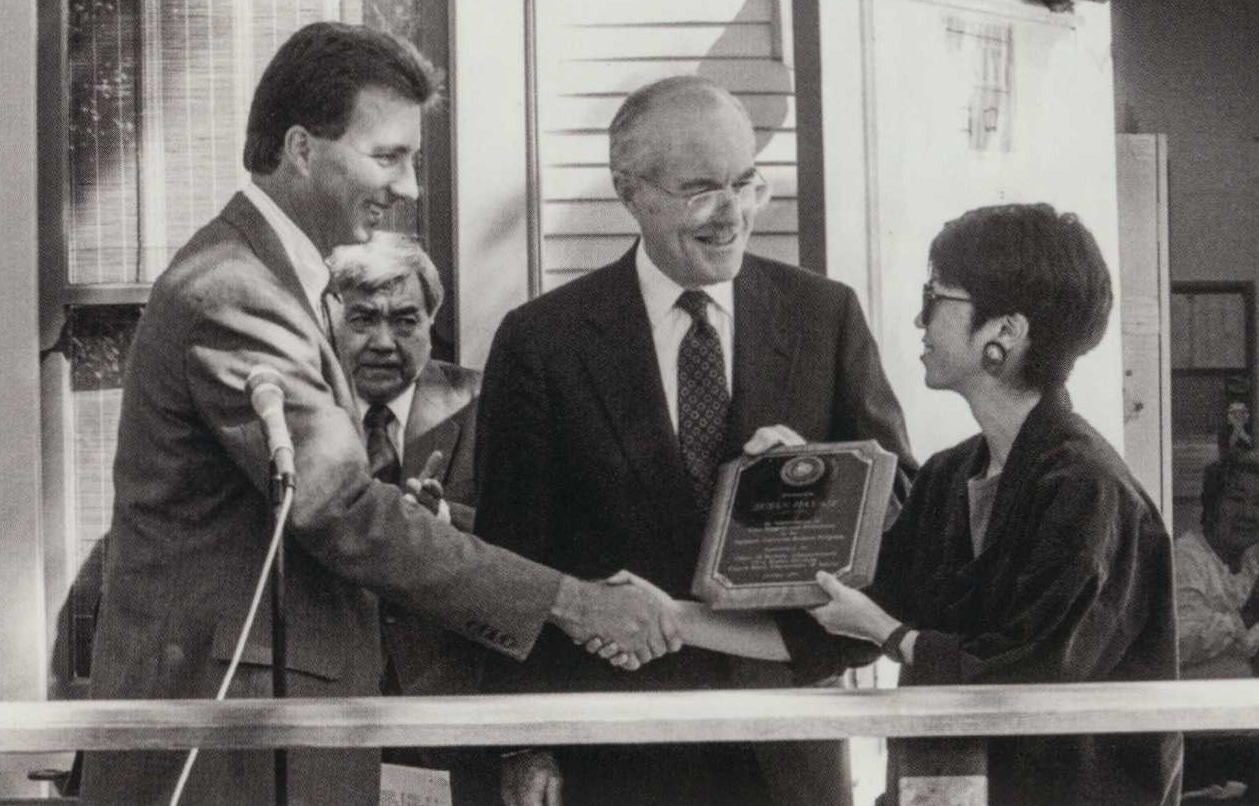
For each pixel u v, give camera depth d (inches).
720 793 174.1
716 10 217.6
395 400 200.4
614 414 176.1
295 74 164.4
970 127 212.4
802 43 205.8
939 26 210.2
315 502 155.6
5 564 212.4
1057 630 153.9
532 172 214.8
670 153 174.1
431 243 215.5
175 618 156.4
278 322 157.8
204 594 156.6
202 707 132.2
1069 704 130.8
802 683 172.4
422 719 131.1
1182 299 260.7
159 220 216.4
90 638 214.7
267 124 165.2
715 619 169.5
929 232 209.6
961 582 162.1
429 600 162.1
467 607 163.3
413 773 161.6
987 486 164.6
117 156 216.2
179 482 157.8
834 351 179.6
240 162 216.8
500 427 178.2
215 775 157.0
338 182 165.6
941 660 157.9
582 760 173.3
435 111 214.8
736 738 130.3
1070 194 218.7
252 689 155.6
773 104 217.9
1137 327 254.4
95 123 216.1
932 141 209.9
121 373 216.8
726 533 168.7
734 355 177.5
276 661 142.3
